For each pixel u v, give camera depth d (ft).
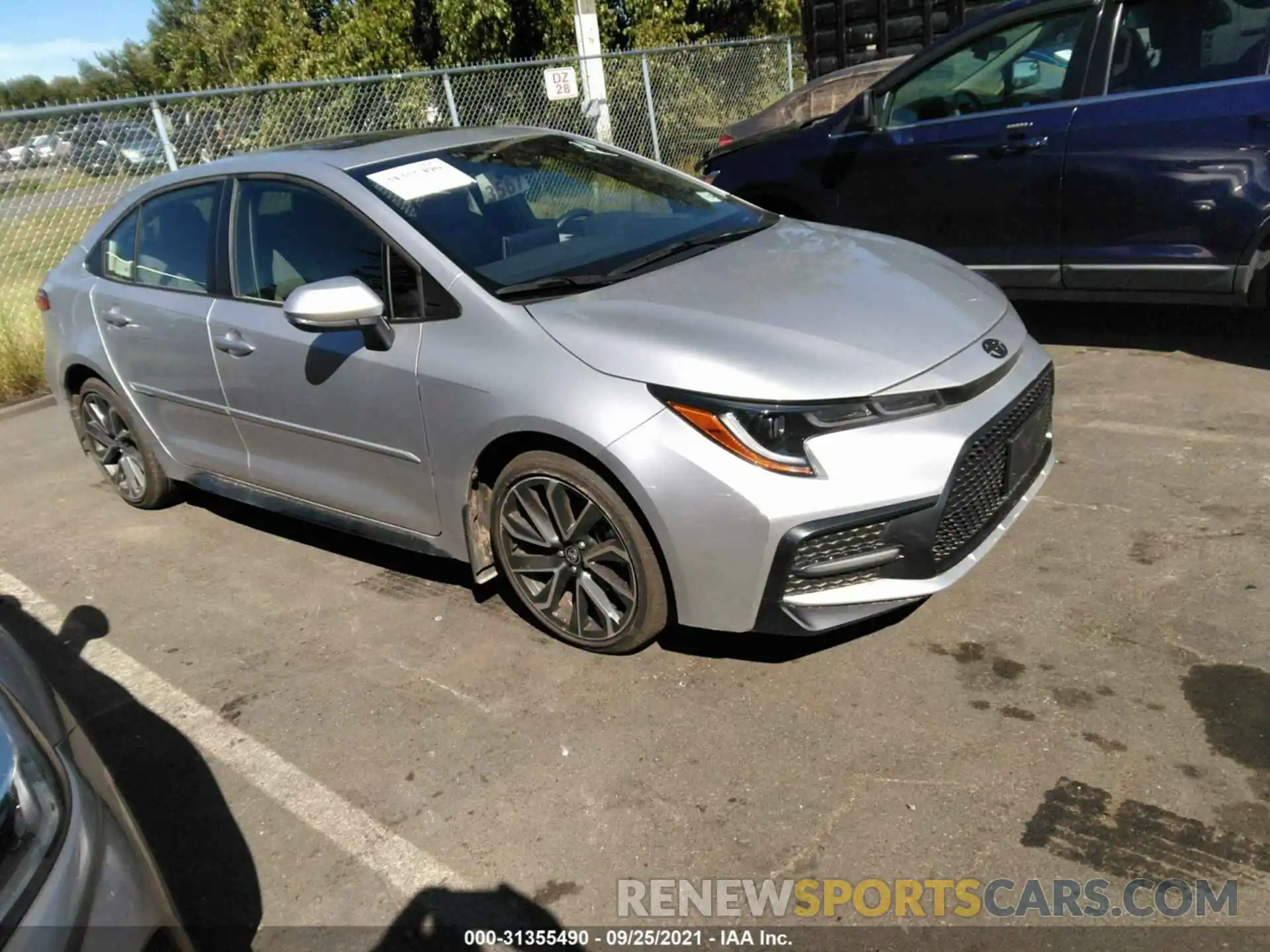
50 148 25.88
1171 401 15.34
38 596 14.10
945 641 10.39
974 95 17.53
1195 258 15.43
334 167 12.17
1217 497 12.41
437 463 11.00
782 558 9.09
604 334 9.86
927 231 18.39
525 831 8.64
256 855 8.80
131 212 15.06
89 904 5.35
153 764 10.17
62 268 16.29
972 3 32.94
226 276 13.12
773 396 9.06
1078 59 16.21
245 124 29.99
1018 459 10.44
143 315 14.20
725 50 41.14
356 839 8.83
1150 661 9.69
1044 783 8.41
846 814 8.35
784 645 10.70
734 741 9.36
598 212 12.73
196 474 14.78
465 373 10.37
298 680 11.28
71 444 20.65
